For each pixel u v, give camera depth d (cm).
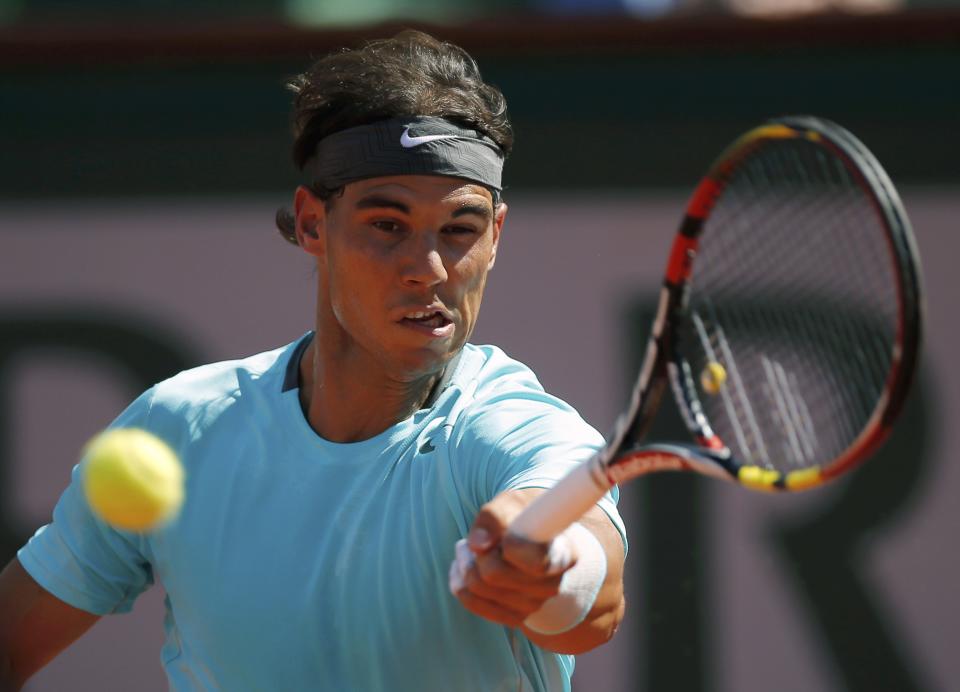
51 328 1694
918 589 1625
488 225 803
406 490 777
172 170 1700
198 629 810
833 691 1614
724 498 1630
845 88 1670
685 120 1672
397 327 781
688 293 696
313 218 844
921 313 543
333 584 775
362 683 771
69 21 2350
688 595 1625
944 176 1659
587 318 1666
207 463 830
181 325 1692
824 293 738
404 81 792
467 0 2548
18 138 1705
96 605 898
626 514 1633
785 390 707
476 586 622
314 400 828
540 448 722
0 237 1700
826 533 1628
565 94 1678
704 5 2033
